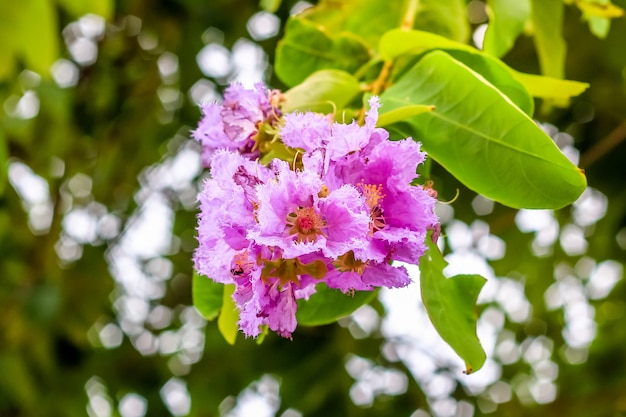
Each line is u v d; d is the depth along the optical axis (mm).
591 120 1336
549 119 1334
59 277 1544
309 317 731
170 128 1500
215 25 1391
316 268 606
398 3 845
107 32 1443
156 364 1578
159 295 1627
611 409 1522
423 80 688
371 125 624
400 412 1444
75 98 1465
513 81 702
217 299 720
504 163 663
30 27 1130
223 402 1528
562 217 1437
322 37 793
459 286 689
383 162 620
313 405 1387
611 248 1450
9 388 1426
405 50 729
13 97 1422
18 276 1539
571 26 1248
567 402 1556
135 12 1413
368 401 1468
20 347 1462
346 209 596
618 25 1220
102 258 1599
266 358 1437
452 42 712
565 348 1643
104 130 1494
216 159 620
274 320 611
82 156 1532
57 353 1512
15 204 1562
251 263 611
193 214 1567
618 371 1546
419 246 616
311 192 599
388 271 618
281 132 636
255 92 679
